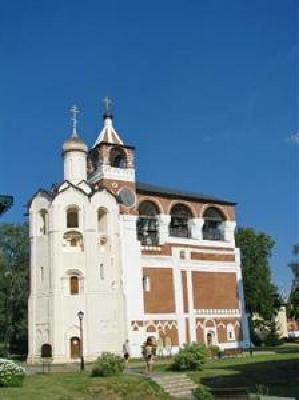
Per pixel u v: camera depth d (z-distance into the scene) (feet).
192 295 234.58
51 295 203.10
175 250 234.99
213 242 246.88
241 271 269.64
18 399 93.66
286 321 382.22
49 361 197.67
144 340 216.33
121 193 225.56
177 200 241.14
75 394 104.83
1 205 95.40
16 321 262.67
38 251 212.64
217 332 237.04
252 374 138.31
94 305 202.90
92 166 233.76
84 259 206.80
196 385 127.03
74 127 232.94
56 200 210.38
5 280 266.36
